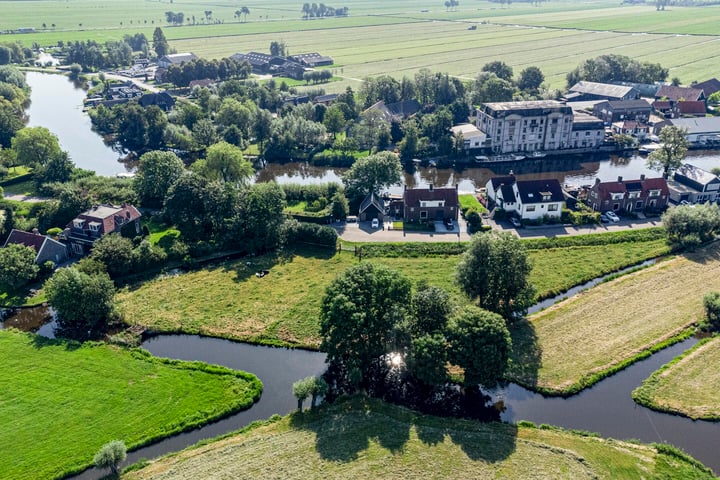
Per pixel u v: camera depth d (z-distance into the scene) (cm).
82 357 8400
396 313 7712
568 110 18488
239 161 14512
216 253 11781
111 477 6397
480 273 8781
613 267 10906
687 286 10138
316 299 9975
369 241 12100
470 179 16800
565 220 12962
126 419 7238
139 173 14662
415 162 17900
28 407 7394
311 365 8406
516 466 6469
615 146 19200
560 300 9900
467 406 7631
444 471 6400
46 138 16162
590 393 7756
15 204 13912
